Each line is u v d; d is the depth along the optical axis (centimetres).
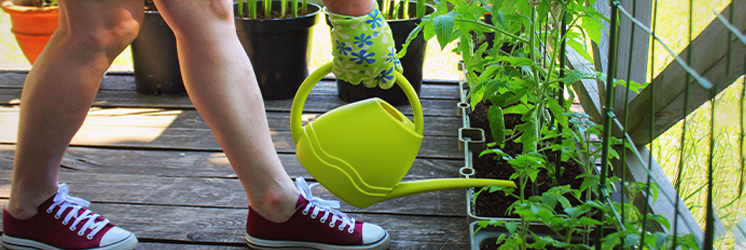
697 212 94
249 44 194
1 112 192
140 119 186
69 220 104
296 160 157
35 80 88
